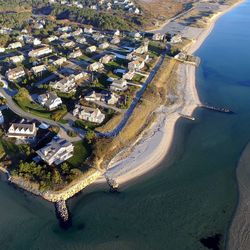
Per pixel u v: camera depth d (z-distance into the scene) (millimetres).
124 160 131500
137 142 142750
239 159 133875
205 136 148625
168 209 110812
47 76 189875
